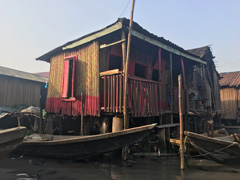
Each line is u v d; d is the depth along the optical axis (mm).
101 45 7543
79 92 8297
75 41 8531
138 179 4695
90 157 6227
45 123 10367
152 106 7965
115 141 5512
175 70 12109
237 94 17625
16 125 13039
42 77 19453
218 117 15164
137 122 9039
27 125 12867
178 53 9547
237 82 17734
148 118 8523
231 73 20391
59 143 5898
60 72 9609
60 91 9398
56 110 9500
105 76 7215
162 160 6402
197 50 14828
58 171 5262
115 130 6531
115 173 5086
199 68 13602
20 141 4980
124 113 6051
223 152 5938
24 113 11625
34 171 5285
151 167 5637
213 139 5594
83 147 5789
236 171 5418
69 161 6262
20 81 15742
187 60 11328
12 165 5883
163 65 10523
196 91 12469
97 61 7594
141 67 9852
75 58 8680
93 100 7543
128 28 6602
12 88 15055
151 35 7480
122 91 6613
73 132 9055
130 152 6922
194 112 10320
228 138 7379
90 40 7801
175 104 9375
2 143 4301
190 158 6773
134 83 7102
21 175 4977
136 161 6250
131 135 5531
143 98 7492
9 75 14547
